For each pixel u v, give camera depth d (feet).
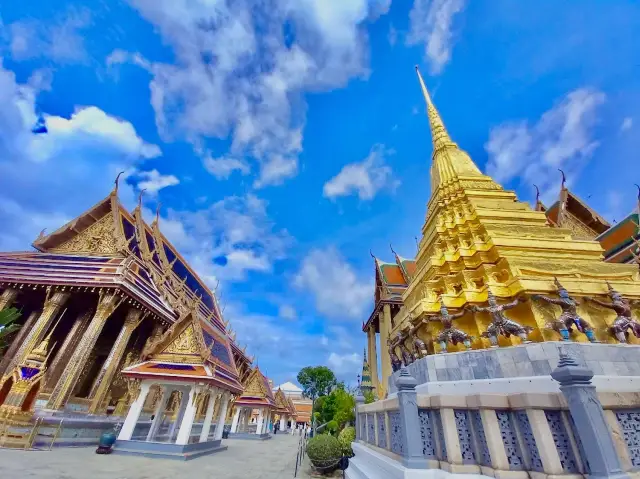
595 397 15.15
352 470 31.78
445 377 26.78
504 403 17.66
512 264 29.94
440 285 33.91
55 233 78.79
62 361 64.34
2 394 49.37
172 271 104.83
